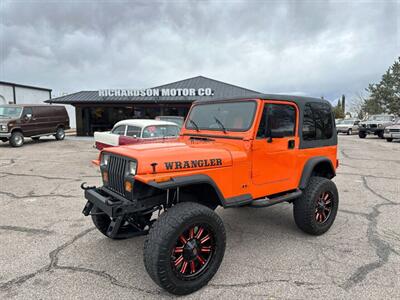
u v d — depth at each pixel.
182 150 2.92
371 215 4.78
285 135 3.56
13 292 2.69
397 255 3.39
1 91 24.25
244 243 3.74
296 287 2.77
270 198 3.59
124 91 20.66
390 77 36.09
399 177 7.89
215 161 2.91
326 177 4.41
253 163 3.22
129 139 8.66
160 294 2.68
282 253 3.46
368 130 22.00
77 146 14.96
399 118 22.95
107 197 2.94
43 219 4.56
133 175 2.69
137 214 3.09
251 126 3.19
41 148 14.01
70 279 2.91
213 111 3.71
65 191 6.23
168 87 21.67
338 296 2.62
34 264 3.19
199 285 2.72
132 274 3.01
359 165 9.88
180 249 2.67
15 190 6.30
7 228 4.20
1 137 14.04
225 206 2.96
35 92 27.86
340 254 3.42
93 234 4.00
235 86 21.47
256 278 2.93
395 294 2.65
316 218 3.88
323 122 4.13
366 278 2.91
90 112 21.34
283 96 3.53
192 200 3.19
